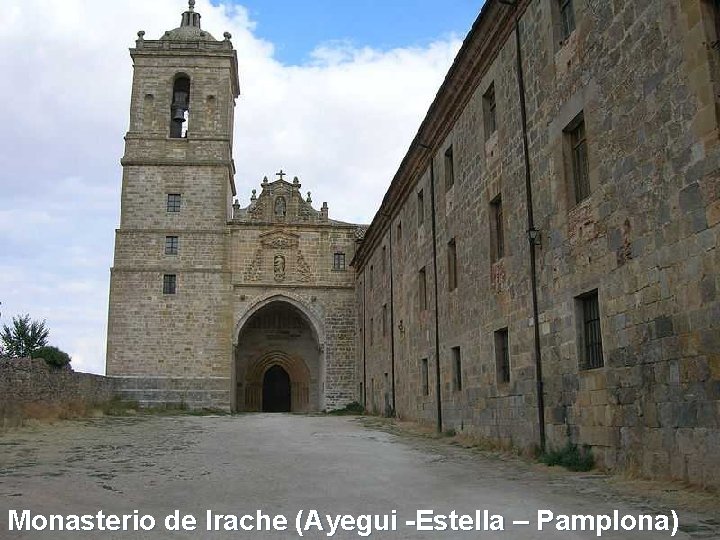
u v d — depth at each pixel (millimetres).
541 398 13227
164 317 38938
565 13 13000
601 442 10805
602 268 10875
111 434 19547
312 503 8164
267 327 46625
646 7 9656
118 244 39594
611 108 10648
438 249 21906
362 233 43938
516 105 15039
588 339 11734
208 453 14617
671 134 8977
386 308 32281
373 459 13453
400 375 28484
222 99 42344
